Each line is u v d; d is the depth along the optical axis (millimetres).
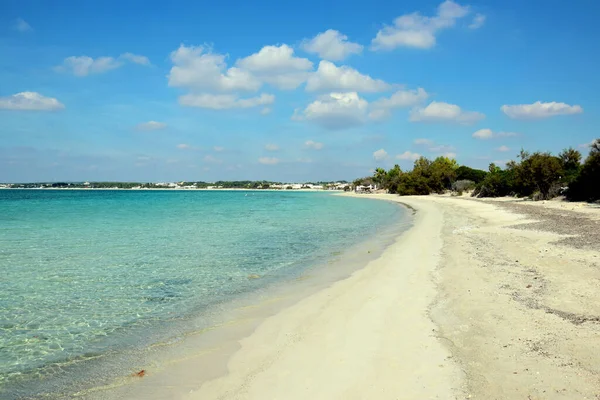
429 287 11766
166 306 11031
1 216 43500
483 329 8117
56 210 54406
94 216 44188
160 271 15391
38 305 11188
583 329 7734
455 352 7141
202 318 9969
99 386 6641
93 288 12945
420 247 19219
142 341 8562
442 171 105688
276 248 20797
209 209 59031
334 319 9398
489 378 6105
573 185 46875
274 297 11688
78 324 9672
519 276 12219
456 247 18469
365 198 104375
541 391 5633
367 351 7418
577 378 5914
